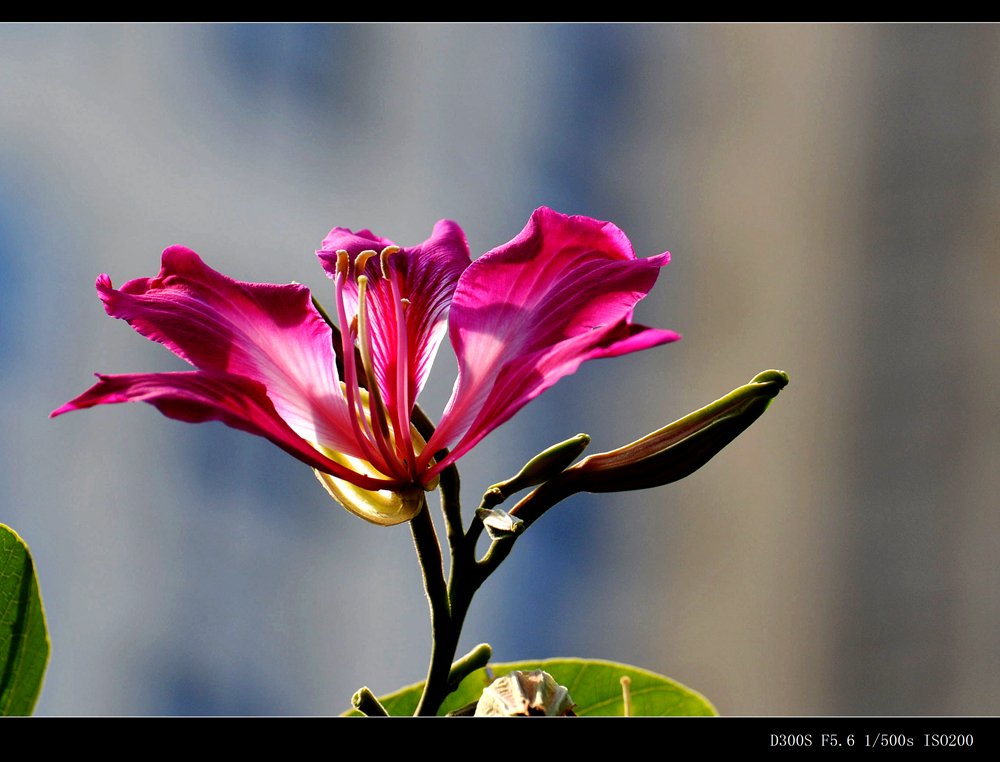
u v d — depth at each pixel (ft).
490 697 6.00
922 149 15.61
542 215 6.07
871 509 15.11
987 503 14.80
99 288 6.02
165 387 5.95
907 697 14.67
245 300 6.07
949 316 15.24
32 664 6.03
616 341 5.94
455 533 6.04
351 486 6.04
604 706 6.29
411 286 6.12
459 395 6.05
